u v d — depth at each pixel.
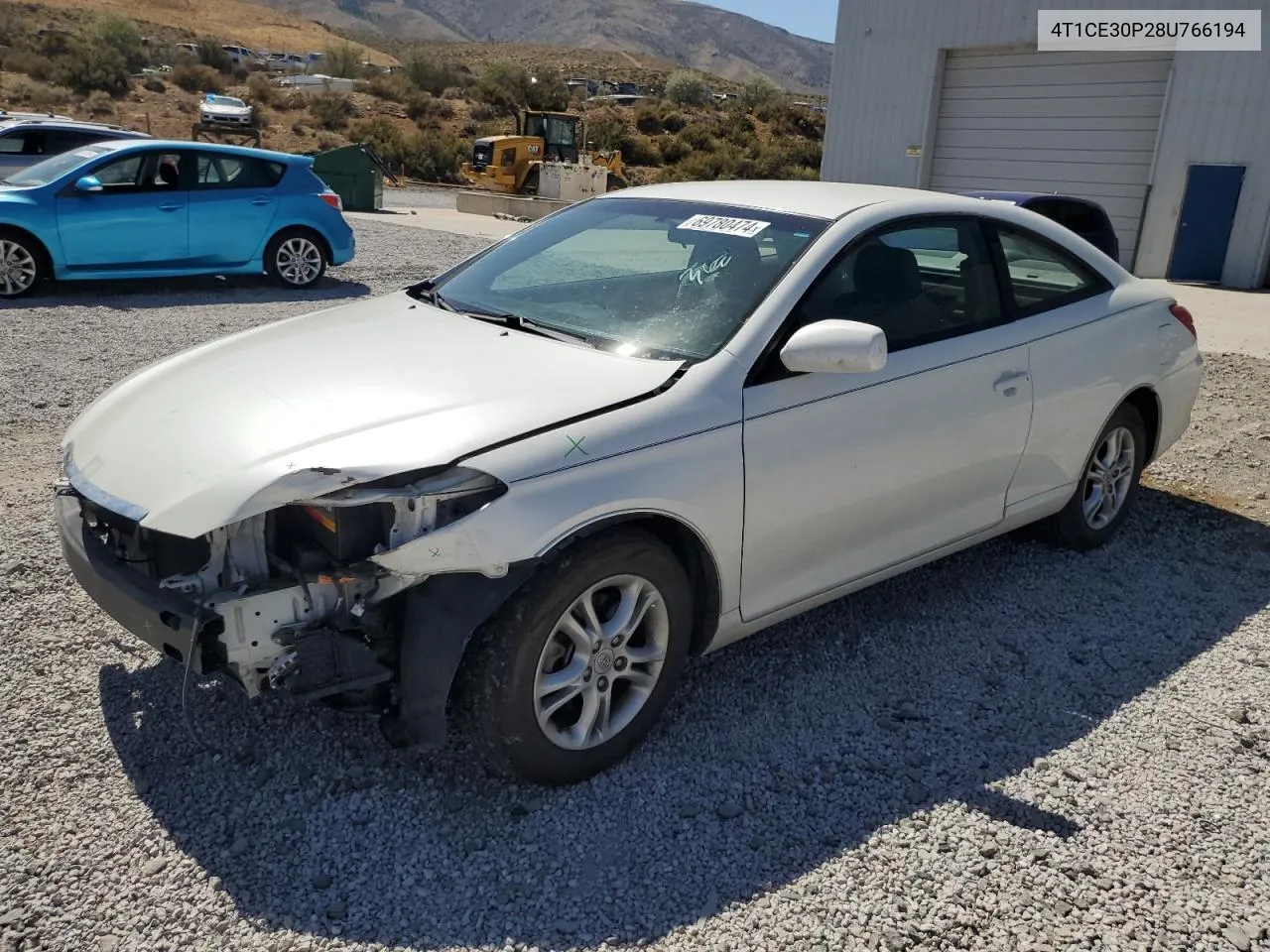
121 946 2.40
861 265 3.70
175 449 2.93
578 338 3.52
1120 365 4.63
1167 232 17.80
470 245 15.88
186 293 11.23
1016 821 2.98
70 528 3.12
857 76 22.06
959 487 4.01
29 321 9.09
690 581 3.30
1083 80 18.72
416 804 2.95
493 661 2.81
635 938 2.51
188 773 3.03
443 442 2.79
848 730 3.41
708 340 3.37
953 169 21.16
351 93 52.09
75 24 78.38
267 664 2.78
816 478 3.42
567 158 31.98
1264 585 4.68
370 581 2.81
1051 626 4.20
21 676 3.45
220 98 31.64
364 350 3.46
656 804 3.00
